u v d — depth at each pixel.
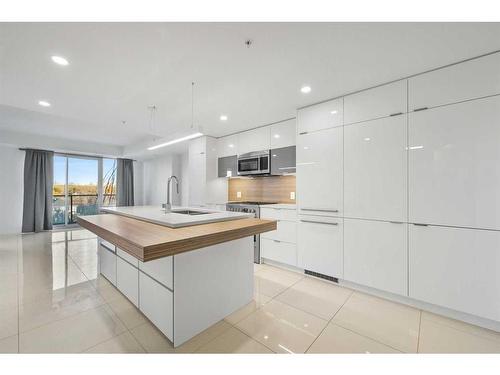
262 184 4.17
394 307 2.13
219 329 1.77
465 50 1.75
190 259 1.65
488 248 1.76
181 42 1.69
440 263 1.95
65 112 3.19
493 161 1.74
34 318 1.90
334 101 2.62
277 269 3.15
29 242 4.64
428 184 2.01
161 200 6.94
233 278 2.00
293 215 3.00
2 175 5.28
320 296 2.34
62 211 6.30
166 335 1.63
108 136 5.30
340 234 2.55
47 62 1.94
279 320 1.90
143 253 1.10
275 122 3.54
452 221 1.90
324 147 2.69
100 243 2.90
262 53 1.82
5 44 1.69
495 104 1.74
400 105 2.17
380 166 2.28
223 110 3.07
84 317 1.92
